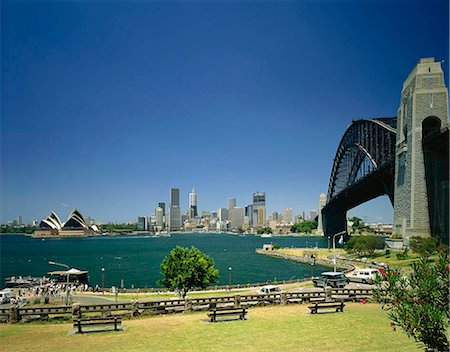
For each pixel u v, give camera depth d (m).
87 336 21.33
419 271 14.14
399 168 102.50
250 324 23.47
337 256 136.50
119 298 58.25
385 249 112.69
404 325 14.68
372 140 148.25
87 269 132.25
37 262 159.75
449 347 13.20
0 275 119.81
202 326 23.14
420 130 92.25
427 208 89.56
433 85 92.25
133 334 21.55
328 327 22.55
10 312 24.91
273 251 185.88
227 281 99.00
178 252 56.44
